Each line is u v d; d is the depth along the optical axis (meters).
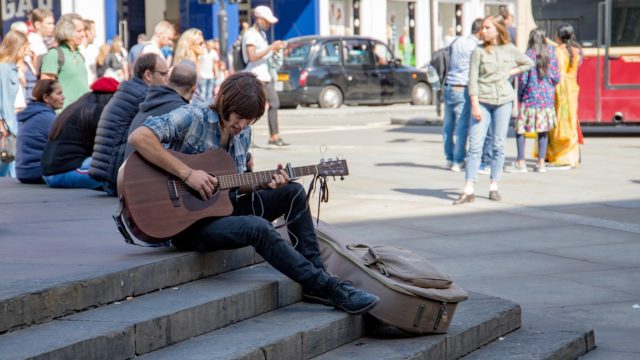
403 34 38.19
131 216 5.63
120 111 8.97
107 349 4.62
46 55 11.85
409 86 29.59
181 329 5.07
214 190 5.77
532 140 18.91
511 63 11.18
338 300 5.63
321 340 5.41
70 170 9.86
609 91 18.77
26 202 8.80
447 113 14.23
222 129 5.92
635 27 18.56
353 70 28.36
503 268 8.19
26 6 26.61
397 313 5.64
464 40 13.95
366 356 5.39
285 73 27.59
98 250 6.03
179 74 8.24
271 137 17.91
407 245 9.05
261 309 5.66
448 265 8.30
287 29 36.06
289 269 5.63
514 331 6.40
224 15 24.03
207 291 5.50
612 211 10.82
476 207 11.06
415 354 5.43
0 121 11.29
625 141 18.44
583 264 8.32
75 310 4.97
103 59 21.95
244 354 4.84
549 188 12.47
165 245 6.02
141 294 5.38
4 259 5.70
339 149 17.31
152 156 5.68
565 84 14.38
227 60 24.97
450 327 5.93
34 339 4.52
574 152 14.51
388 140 19.11
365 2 36.81
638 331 6.57
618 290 7.50
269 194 5.97
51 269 5.32
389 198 11.67
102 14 27.11
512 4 42.38
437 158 15.76
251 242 5.65
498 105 11.22
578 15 18.86
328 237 6.01
